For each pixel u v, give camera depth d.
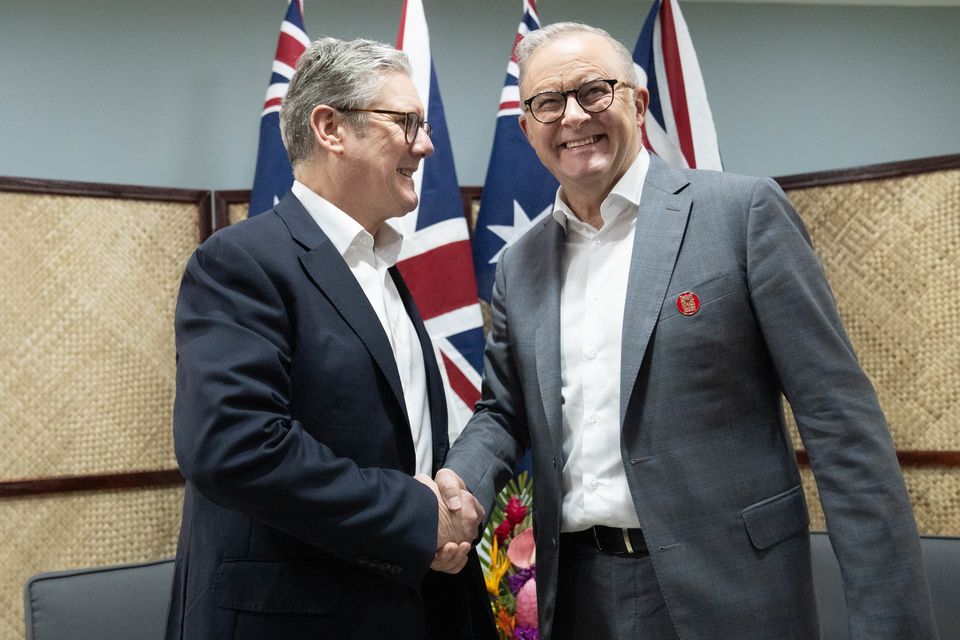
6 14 2.84
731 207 1.48
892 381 2.76
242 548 1.30
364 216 1.53
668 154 2.82
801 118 3.30
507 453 1.73
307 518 1.24
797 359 1.39
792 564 1.40
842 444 1.35
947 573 1.85
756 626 1.37
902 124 3.30
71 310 2.60
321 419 1.35
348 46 1.51
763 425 1.45
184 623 1.32
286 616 1.28
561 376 1.58
